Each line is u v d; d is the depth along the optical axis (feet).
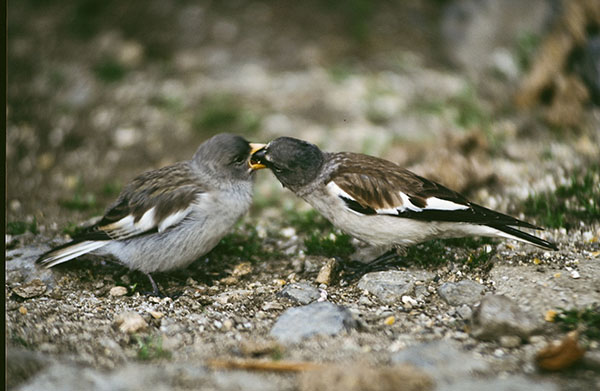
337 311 26.37
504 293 28.22
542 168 42.34
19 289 29.58
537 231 34.27
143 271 30.81
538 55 53.88
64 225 39.27
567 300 26.68
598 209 35.24
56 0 70.44
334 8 68.90
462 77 59.77
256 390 20.99
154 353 24.70
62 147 52.06
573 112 49.47
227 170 30.63
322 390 20.49
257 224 39.45
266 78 60.08
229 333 26.53
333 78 59.41
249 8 69.36
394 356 23.36
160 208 29.89
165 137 52.80
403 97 56.49
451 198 29.73
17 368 22.03
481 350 23.88
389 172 30.89
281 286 31.30
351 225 30.73
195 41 65.62
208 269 33.30
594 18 50.29
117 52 63.87
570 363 21.65
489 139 47.26
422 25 67.56
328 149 48.96
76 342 25.31
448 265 31.50
